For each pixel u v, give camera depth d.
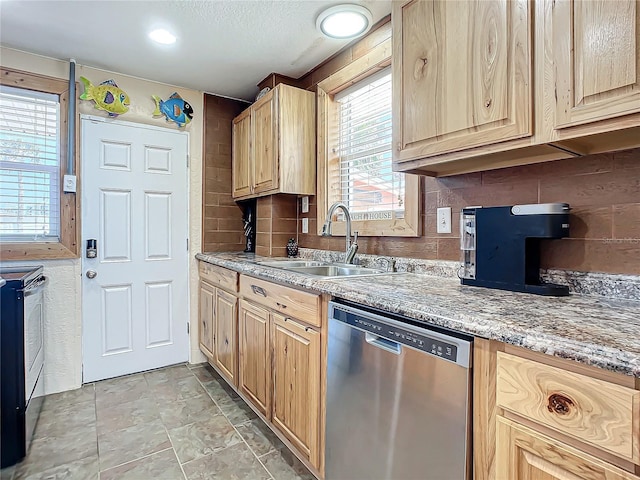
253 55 2.36
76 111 2.48
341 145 2.45
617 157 1.16
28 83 2.32
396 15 1.53
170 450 1.80
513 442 0.81
